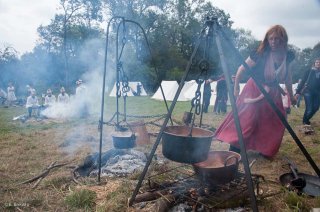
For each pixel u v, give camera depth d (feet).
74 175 12.35
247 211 9.20
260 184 11.23
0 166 14.05
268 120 12.76
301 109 40.19
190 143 8.57
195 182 9.93
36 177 12.27
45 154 16.56
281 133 12.71
